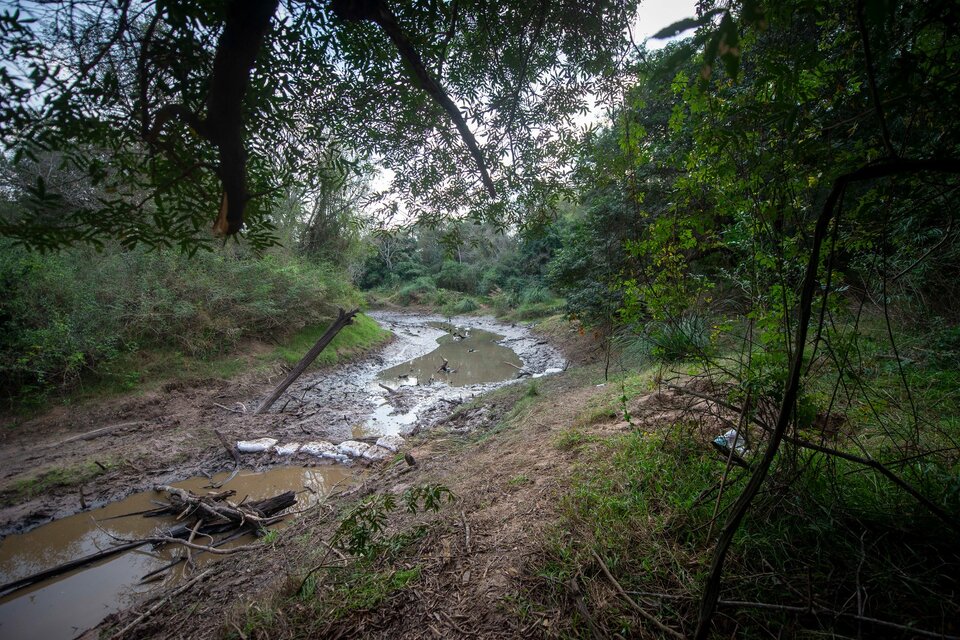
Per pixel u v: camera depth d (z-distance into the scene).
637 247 2.15
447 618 1.97
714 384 2.69
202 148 1.39
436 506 2.41
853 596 1.49
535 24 1.93
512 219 2.59
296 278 11.41
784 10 1.12
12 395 6.53
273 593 2.54
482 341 16.52
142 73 1.15
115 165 1.28
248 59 1.16
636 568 1.95
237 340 9.85
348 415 7.86
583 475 2.96
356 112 1.78
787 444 1.82
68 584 3.79
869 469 2.08
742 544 1.83
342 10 1.35
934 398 2.74
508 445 4.32
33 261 6.71
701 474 2.46
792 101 1.32
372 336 14.34
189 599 3.08
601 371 6.95
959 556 1.51
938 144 1.15
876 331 3.81
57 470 5.51
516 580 2.08
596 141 2.29
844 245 1.67
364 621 2.06
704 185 1.86
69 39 1.06
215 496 5.09
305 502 5.02
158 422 6.95
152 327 8.28
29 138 1.05
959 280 3.42
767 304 2.03
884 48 1.15
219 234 1.44
